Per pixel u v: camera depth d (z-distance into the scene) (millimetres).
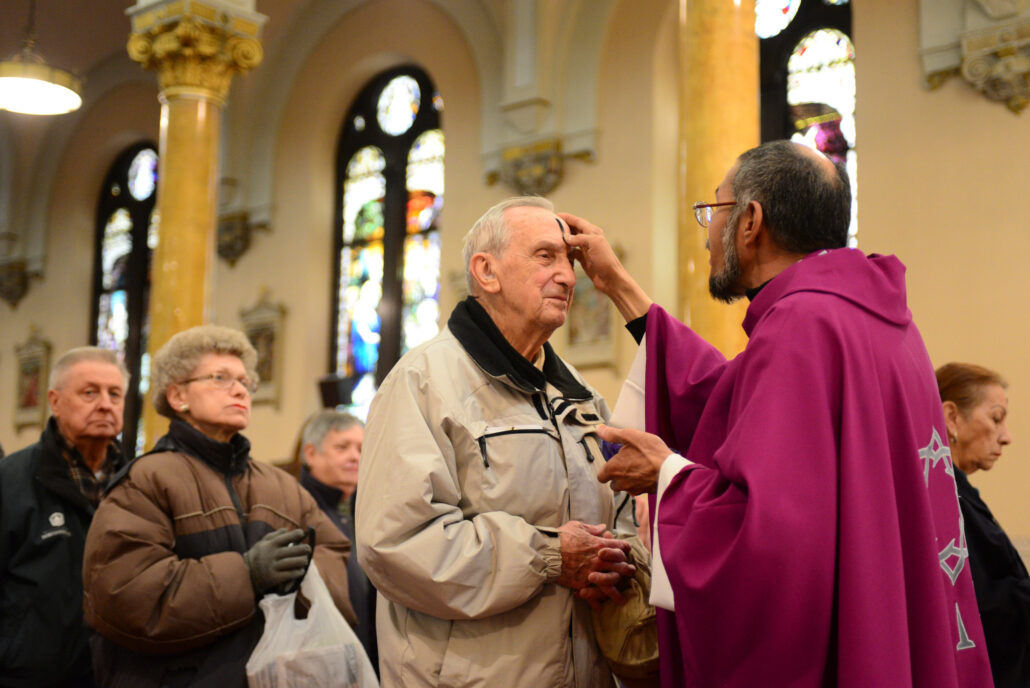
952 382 3666
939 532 2100
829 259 2158
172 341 3240
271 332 14625
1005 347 8867
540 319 2473
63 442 3637
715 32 5992
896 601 1853
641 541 2576
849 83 11062
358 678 2928
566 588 2352
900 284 2221
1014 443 8688
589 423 2553
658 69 11750
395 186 14445
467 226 12953
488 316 2512
